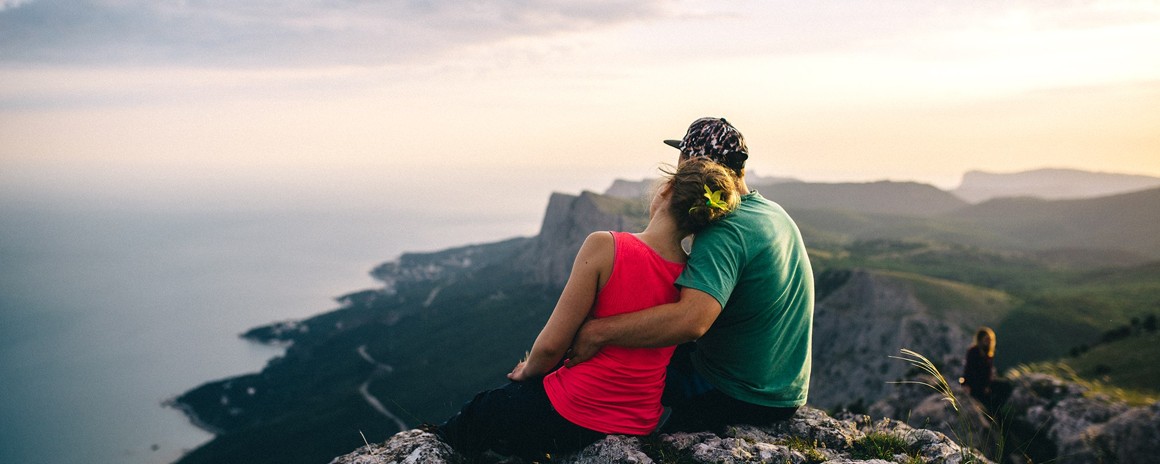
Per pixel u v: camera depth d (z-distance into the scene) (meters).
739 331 3.25
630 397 3.17
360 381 165.38
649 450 3.23
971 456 3.27
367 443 3.59
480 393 3.53
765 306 3.13
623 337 2.93
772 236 3.06
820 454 3.33
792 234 3.28
